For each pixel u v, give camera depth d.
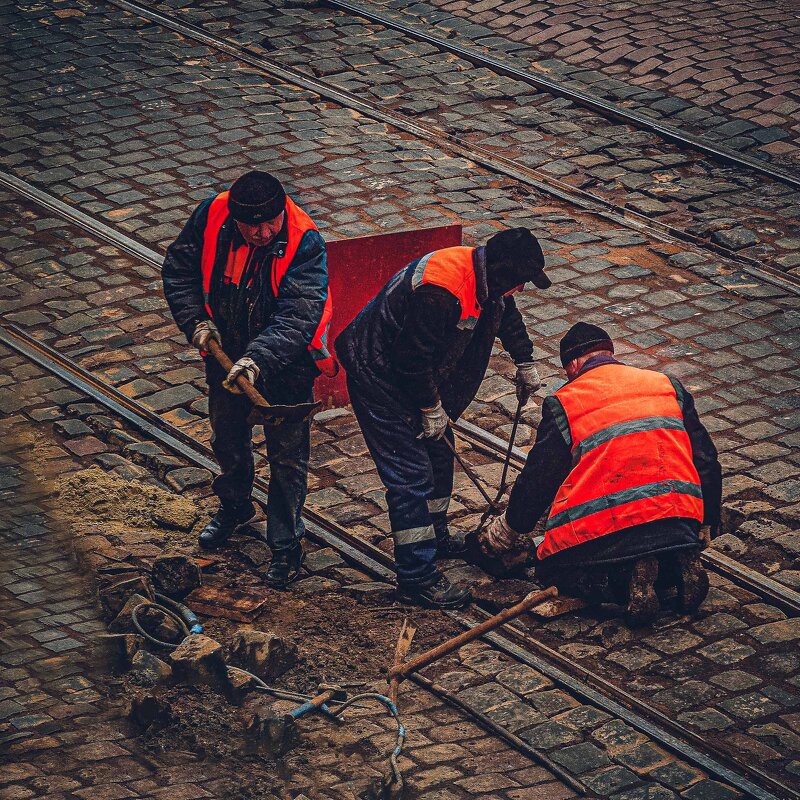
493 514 20.44
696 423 19.00
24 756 15.42
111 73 39.44
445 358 18.80
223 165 33.72
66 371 25.16
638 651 18.45
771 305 27.77
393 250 24.19
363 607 19.52
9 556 18.97
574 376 19.45
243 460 20.23
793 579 19.84
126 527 20.91
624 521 18.25
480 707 17.30
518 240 18.39
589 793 15.74
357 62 40.72
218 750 15.98
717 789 15.85
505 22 43.28
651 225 31.42
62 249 29.59
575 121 36.84
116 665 17.23
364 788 15.51
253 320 18.59
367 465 23.06
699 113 36.75
